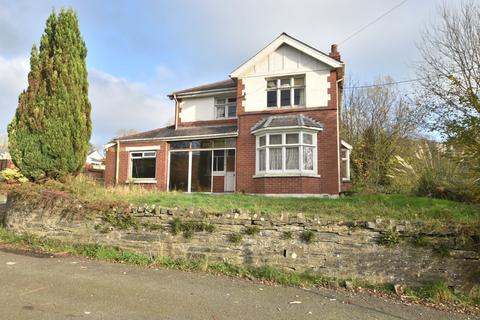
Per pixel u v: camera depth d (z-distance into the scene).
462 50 11.95
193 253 8.48
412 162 15.16
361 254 7.29
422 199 9.88
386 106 29.39
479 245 6.64
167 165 18.97
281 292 6.64
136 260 8.59
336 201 10.59
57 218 10.32
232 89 19.23
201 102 20.41
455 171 11.26
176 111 20.80
